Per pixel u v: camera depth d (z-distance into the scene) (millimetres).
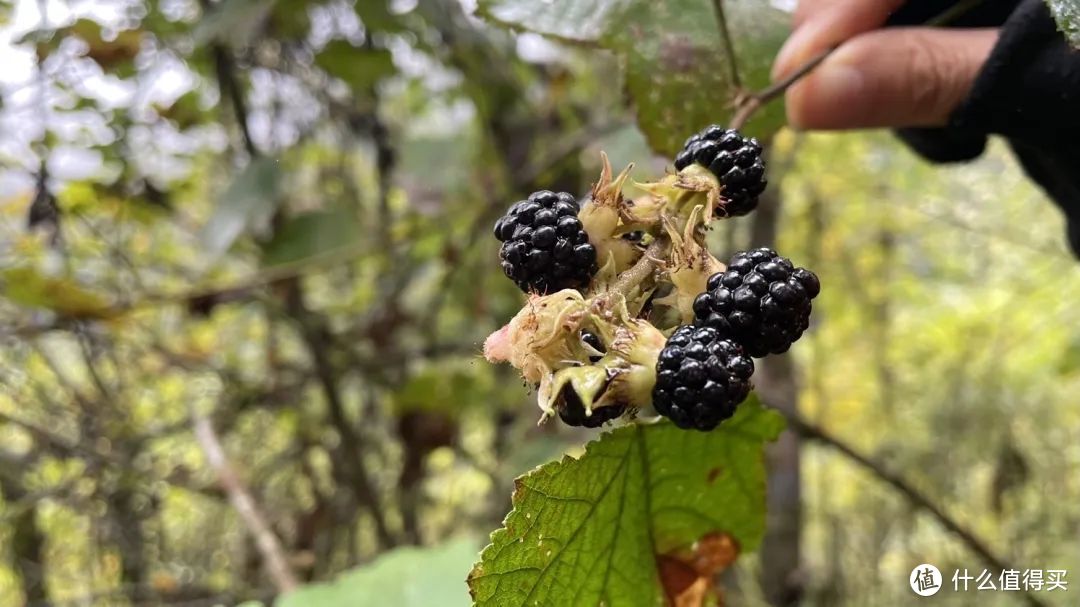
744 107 179
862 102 202
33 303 311
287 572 271
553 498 130
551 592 140
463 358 415
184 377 419
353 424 437
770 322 125
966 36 204
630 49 188
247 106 368
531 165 369
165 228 422
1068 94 181
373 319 405
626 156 302
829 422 802
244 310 414
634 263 134
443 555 234
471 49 358
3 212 361
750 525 170
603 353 124
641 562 160
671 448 151
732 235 511
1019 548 640
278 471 448
